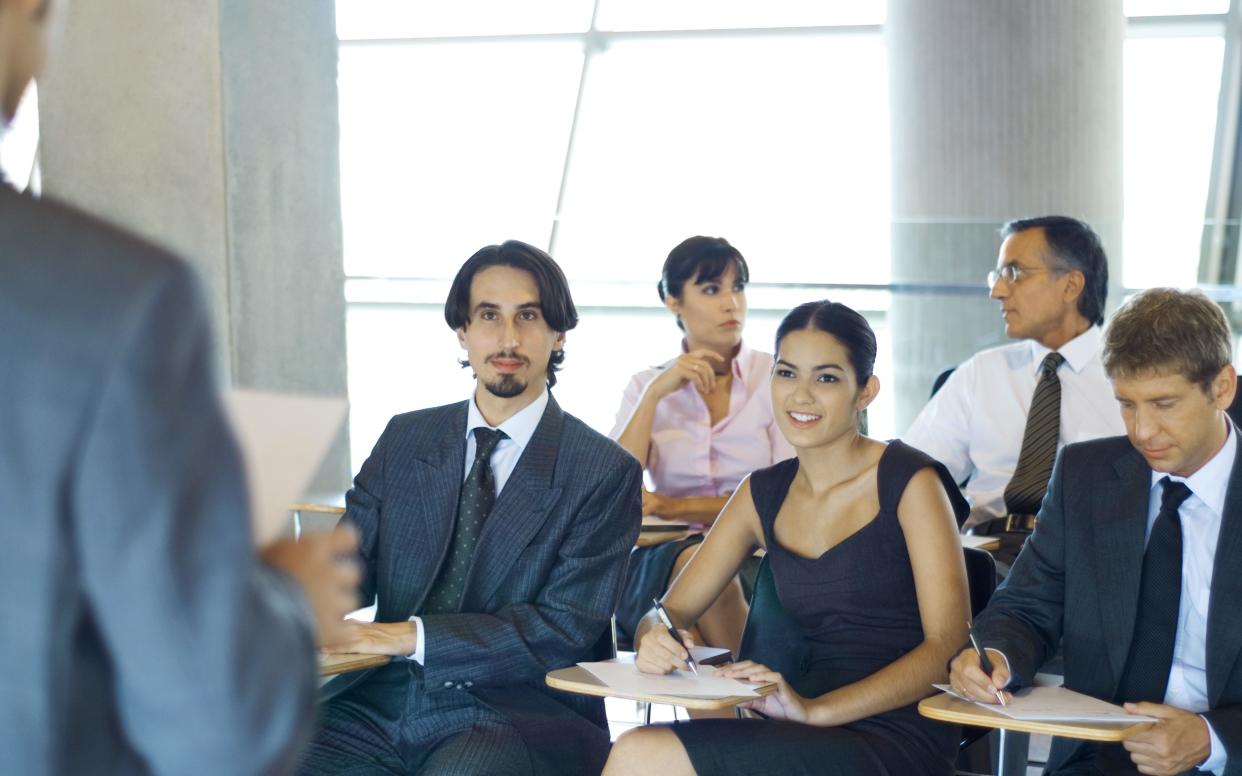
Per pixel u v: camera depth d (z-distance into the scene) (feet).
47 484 2.90
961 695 7.02
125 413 2.91
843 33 33.53
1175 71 30.89
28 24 3.29
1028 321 13.20
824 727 7.67
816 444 8.57
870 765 7.47
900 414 19.94
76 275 2.98
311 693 3.32
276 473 3.85
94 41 16.07
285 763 3.22
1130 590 7.41
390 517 8.83
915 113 24.30
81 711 3.04
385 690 8.55
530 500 8.59
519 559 8.54
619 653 9.33
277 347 17.24
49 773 2.98
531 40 34.76
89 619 3.07
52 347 2.91
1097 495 7.66
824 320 8.59
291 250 17.39
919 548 8.36
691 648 8.02
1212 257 19.30
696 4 34.14
